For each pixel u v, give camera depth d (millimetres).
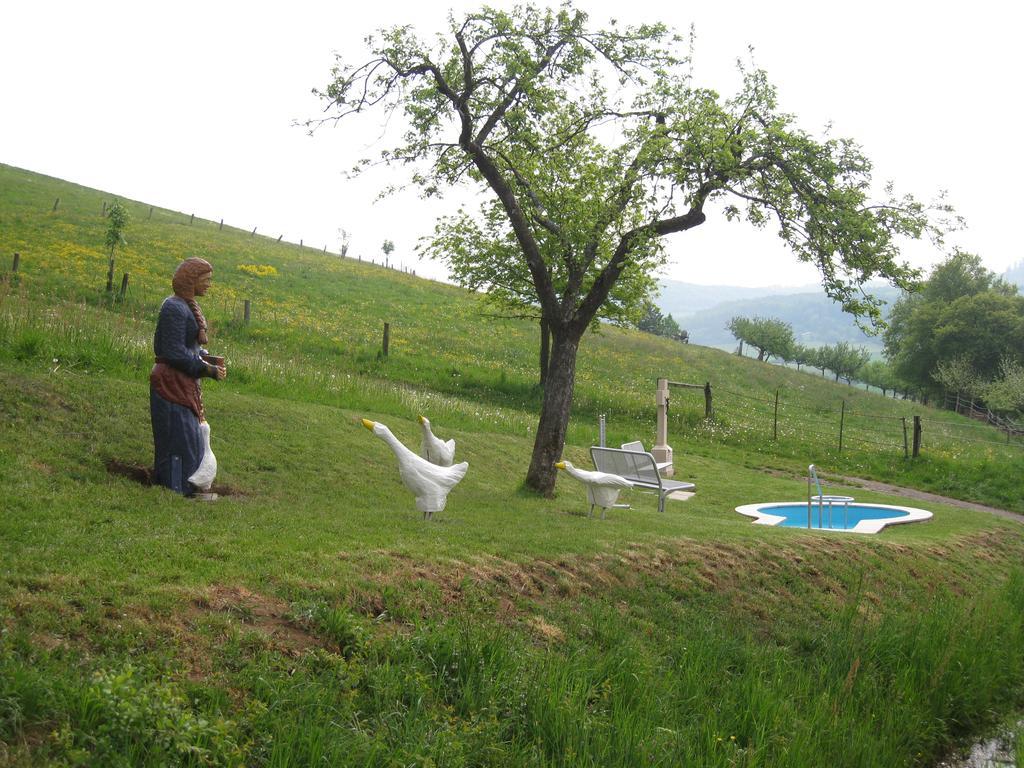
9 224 50219
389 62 15500
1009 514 25359
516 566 9641
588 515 14023
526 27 16047
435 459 12047
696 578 11250
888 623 11109
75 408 12719
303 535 9156
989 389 65500
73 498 9367
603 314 34094
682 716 7852
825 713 8422
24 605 5859
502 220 31797
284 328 37844
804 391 55500
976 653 11031
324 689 6133
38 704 4898
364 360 35469
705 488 22969
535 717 6836
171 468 10883
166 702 5164
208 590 6891
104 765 4715
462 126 15539
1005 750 9609
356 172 16578
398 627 7496
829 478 27938
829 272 15727
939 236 15273
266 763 5301
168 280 43500
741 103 15672
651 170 15281
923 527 19188
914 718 9188
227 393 17734
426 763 5676
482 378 36062
